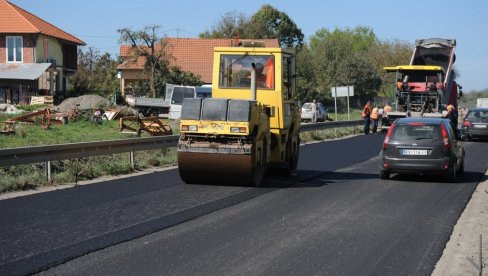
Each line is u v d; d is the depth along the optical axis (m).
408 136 15.49
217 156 13.32
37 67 50.91
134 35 52.88
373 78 76.88
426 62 36.09
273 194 12.76
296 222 9.77
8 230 8.70
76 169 14.61
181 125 13.70
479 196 13.29
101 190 12.80
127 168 16.36
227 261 7.31
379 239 8.73
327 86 74.38
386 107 36.84
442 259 7.76
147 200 11.52
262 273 6.85
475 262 7.57
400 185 14.78
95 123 32.81
